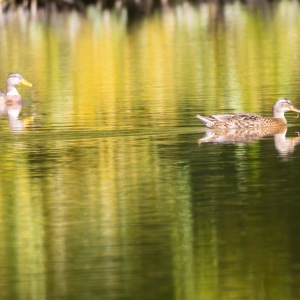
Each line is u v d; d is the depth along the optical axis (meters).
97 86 33.22
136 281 14.16
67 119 26.14
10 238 16.00
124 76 35.56
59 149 22.05
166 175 19.50
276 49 42.59
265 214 16.80
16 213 17.27
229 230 16.08
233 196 17.94
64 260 14.99
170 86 32.44
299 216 16.62
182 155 21.14
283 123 23.91
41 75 36.91
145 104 28.45
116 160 20.83
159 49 43.91
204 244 15.45
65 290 13.93
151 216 16.91
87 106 28.53
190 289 13.86
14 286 14.12
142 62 39.56
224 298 13.66
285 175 19.22
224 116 23.78
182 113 26.55
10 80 30.58
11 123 25.81
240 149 21.62
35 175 19.75
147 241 15.69
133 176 19.52
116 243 15.63
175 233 16.02
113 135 23.48
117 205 17.56
